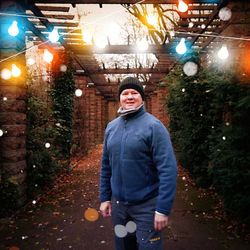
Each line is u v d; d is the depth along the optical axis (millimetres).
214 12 6617
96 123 21719
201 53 7953
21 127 5828
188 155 8305
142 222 2406
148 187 2428
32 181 6297
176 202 5996
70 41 9195
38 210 5473
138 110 2520
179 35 8500
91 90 17938
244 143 4586
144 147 2404
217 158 5059
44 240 4086
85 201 6137
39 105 7191
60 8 6578
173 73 10664
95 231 4422
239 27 6094
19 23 5781
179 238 4145
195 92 7621
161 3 6195
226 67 5078
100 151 17406
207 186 7188
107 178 2785
